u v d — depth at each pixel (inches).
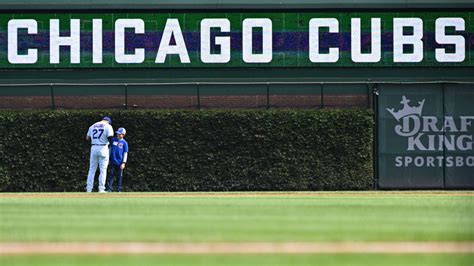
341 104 4197.8
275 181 3956.7
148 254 1155.3
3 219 1797.5
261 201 2642.7
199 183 3956.7
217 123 3976.4
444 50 4335.6
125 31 4350.4
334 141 3964.1
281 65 4328.3
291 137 3969.0
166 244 1286.9
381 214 1958.7
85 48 4352.9
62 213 2003.0
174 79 4323.3
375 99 3988.7
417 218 1823.3
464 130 3983.8
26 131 3978.8
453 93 3983.8
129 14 4347.9
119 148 3826.3
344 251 1194.0
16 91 4249.5
